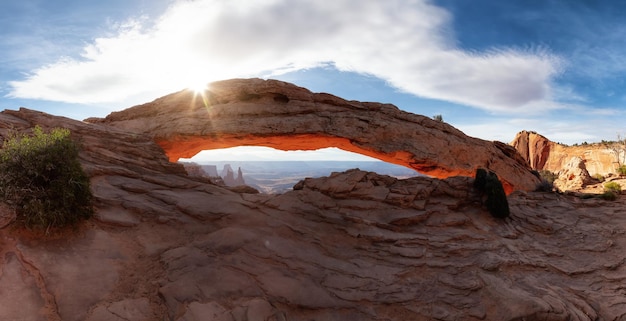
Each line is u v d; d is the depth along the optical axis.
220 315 9.52
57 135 12.51
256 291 10.83
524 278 13.39
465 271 13.24
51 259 10.07
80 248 11.00
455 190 19.38
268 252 12.81
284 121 24.45
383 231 15.52
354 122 24.94
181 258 11.78
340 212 16.36
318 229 15.04
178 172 18.11
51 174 11.55
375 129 25.02
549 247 16.70
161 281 10.61
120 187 15.05
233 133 24.39
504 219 18.55
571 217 20.67
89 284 9.74
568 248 16.81
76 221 11.66
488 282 12.47
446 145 26.23
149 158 17.95
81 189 11.96
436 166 25.91
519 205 21.34
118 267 10.87
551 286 13.16
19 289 8.76
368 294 11.52
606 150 72.19
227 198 16.36
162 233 13.23
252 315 9.77
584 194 25.64
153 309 9.59
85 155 16.16
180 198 15.47
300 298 10.88
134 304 9.55
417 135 25.69
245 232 13.70
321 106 25.61
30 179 11.01
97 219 12.59
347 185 17.67
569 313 11.16
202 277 10.92
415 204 17.59
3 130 15.27
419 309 11.09
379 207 17.05
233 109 25.12
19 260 9.58
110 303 9.35
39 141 11.85
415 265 13.40
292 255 12.94
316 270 12.38
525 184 29.06
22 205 10.74
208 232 13.78
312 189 17.69
